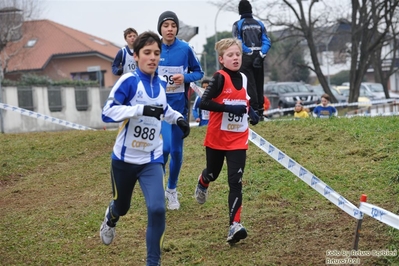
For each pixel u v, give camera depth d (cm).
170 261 584
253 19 1144
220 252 595
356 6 2941
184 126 529
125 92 509
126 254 614
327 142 980
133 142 511
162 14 725
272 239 613
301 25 2997
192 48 739
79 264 598
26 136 1437
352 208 554
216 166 641
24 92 3109
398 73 5828
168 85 727
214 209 731
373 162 840
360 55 3123
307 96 3562
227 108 596
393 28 3141
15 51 4338
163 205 504
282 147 983
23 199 876
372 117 1156
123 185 527
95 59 5197
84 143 1260
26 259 619
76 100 3516
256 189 791
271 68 6025
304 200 726
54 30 5403
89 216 748
